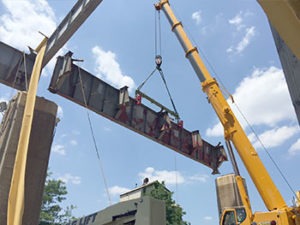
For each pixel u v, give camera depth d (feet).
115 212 27.73
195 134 91.25
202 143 95.20
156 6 85.15
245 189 49.80
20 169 39.83
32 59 68.08
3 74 63.87
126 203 27.22
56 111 53.57
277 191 47.39
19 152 41.63
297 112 10.01
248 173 51.34
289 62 10.59
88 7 57.11
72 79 66.23
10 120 49.21
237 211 48.96
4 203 41.22
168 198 146.82
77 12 60.80
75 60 64.54
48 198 187.42
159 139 80.07
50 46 66.74
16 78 64.69
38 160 47.62
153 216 24.67
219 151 100.32
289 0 6.29
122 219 26.78
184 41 71.82
